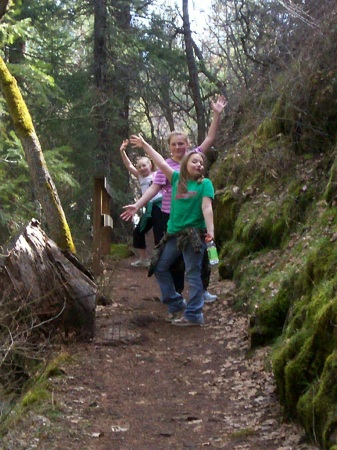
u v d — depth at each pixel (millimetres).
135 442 4523
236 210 9984
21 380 5801
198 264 7090
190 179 6961
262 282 7109
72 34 22125
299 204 8164
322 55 9273
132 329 6902
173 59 19469
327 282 5188
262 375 5484
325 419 4109
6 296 6031
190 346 6492
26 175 12875
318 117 9031
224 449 4336
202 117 19984
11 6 11531
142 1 19719
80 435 4637
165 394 5363
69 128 17516
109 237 11406
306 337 4762
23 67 11562
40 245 6383
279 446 4324
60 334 6371
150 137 23094
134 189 20875
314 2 11477
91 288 6504
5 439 4562
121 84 19203
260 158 9875
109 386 5531
